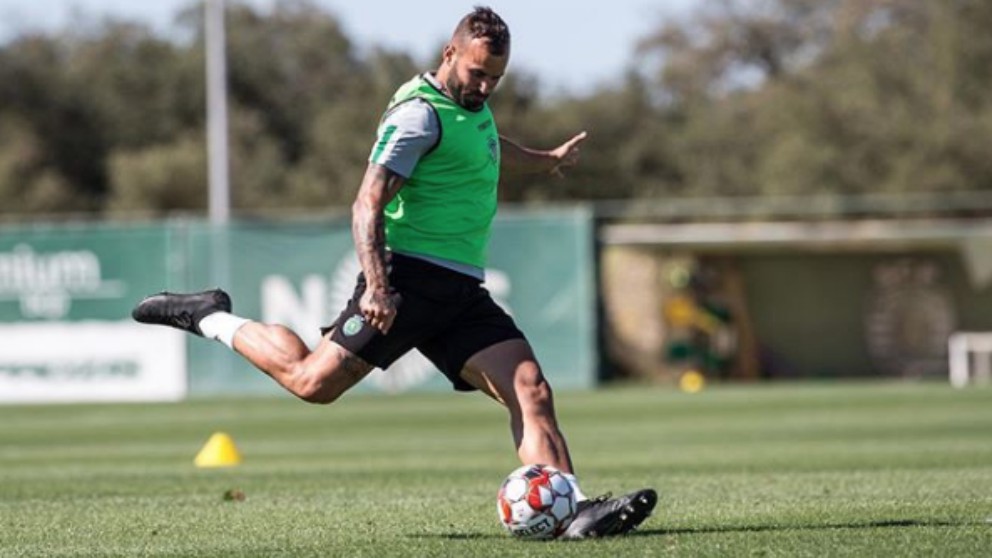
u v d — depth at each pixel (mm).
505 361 26375
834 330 133750
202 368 105812
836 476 41500
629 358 132500
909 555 23953
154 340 105875
